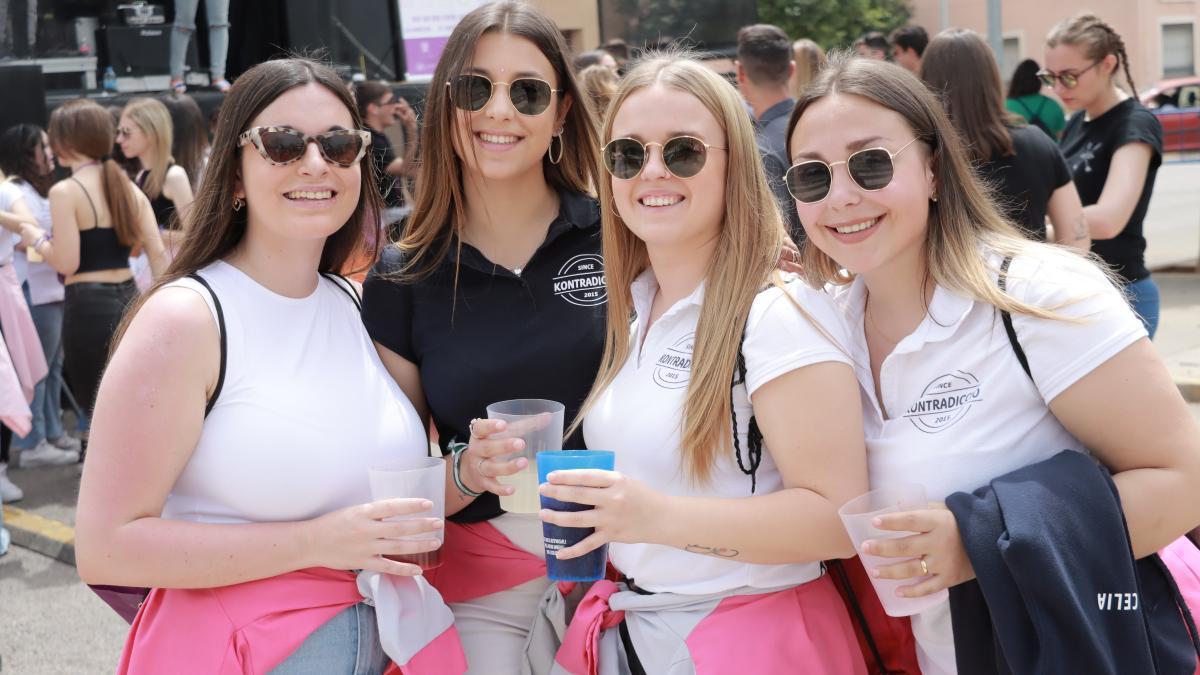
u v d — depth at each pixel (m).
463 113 2.35
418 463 2.00
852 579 2.17
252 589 1.93
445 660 2.10
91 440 1.90
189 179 6.60
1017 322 1.82
